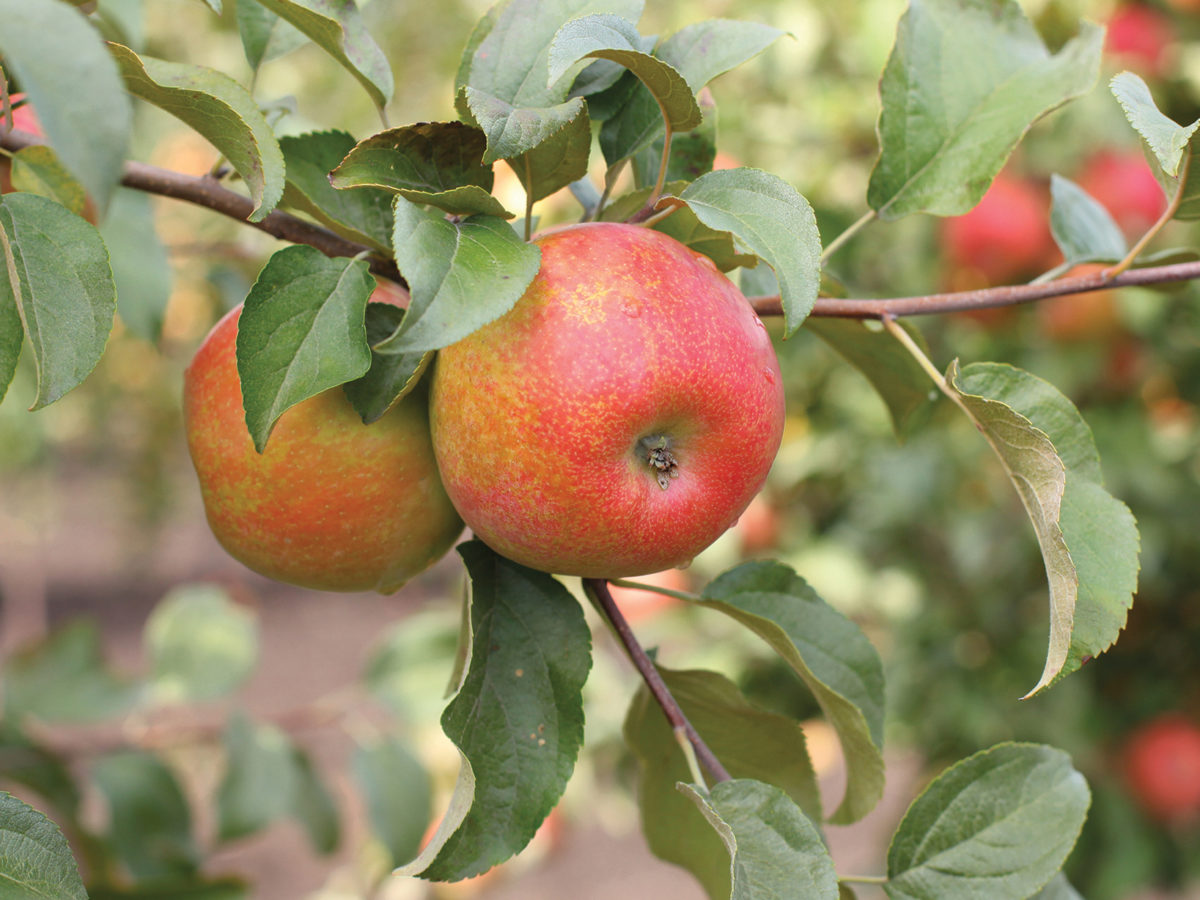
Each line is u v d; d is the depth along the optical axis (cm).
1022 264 90
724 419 39
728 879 47
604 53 38
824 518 112
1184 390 96
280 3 41
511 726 41
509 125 38
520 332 38
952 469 98
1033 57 47
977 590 98
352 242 44
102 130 30
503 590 42
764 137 102
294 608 276
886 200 47
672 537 40
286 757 79
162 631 81
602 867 184
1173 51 90
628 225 40
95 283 37
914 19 47
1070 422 43
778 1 99
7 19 30
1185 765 91
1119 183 86
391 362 40
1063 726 91
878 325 49
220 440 42
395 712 85
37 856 37
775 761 46
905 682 98
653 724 46
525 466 38
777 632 43
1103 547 41
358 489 42
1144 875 91
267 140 38
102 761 73
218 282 78
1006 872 43
